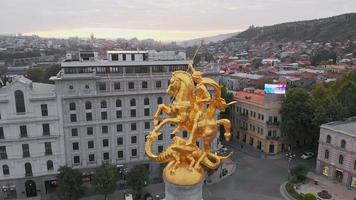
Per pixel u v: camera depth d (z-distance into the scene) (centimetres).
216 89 2605
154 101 7350
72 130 6900
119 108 7125
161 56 8312
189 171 2473
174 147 2511
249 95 10238
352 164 6819
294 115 8356
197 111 2548
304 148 9238
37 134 6631
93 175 6788
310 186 6994
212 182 7275
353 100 9250
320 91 9762
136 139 7406
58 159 6888
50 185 7000
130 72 7188
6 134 6419
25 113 6450
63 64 6738
